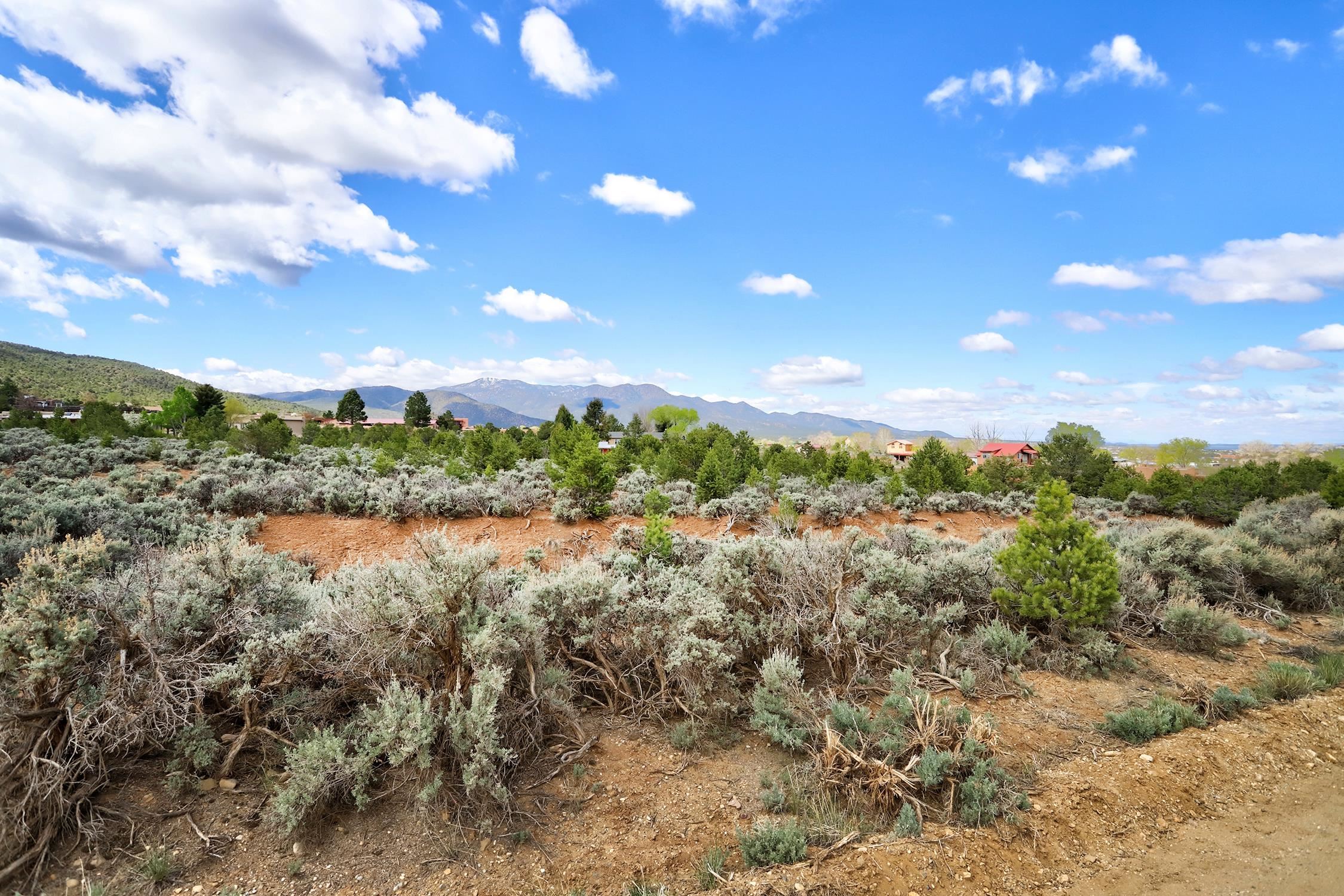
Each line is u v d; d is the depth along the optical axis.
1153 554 10.09
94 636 3.98
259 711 4.46
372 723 4.12
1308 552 11.52
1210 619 7.83
